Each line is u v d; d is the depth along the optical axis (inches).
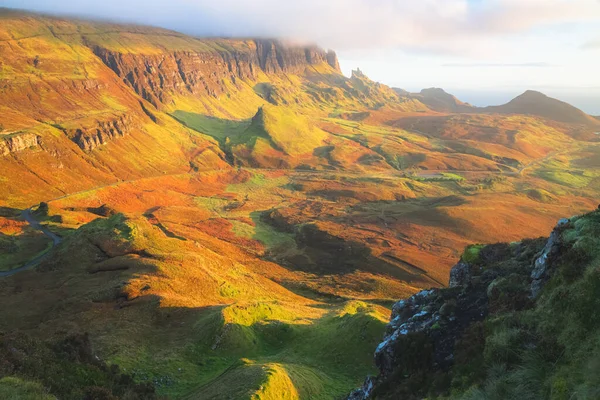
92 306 2999.5
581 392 725.3
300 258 6884.8
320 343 2694.4
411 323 1385.3
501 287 1288.1
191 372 2250.2
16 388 1021.8
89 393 1250.0
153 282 3425.2
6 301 3166.8
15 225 6018.7
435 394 1033.5
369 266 6496.1
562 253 1181.7
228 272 4490.7
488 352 998.4
